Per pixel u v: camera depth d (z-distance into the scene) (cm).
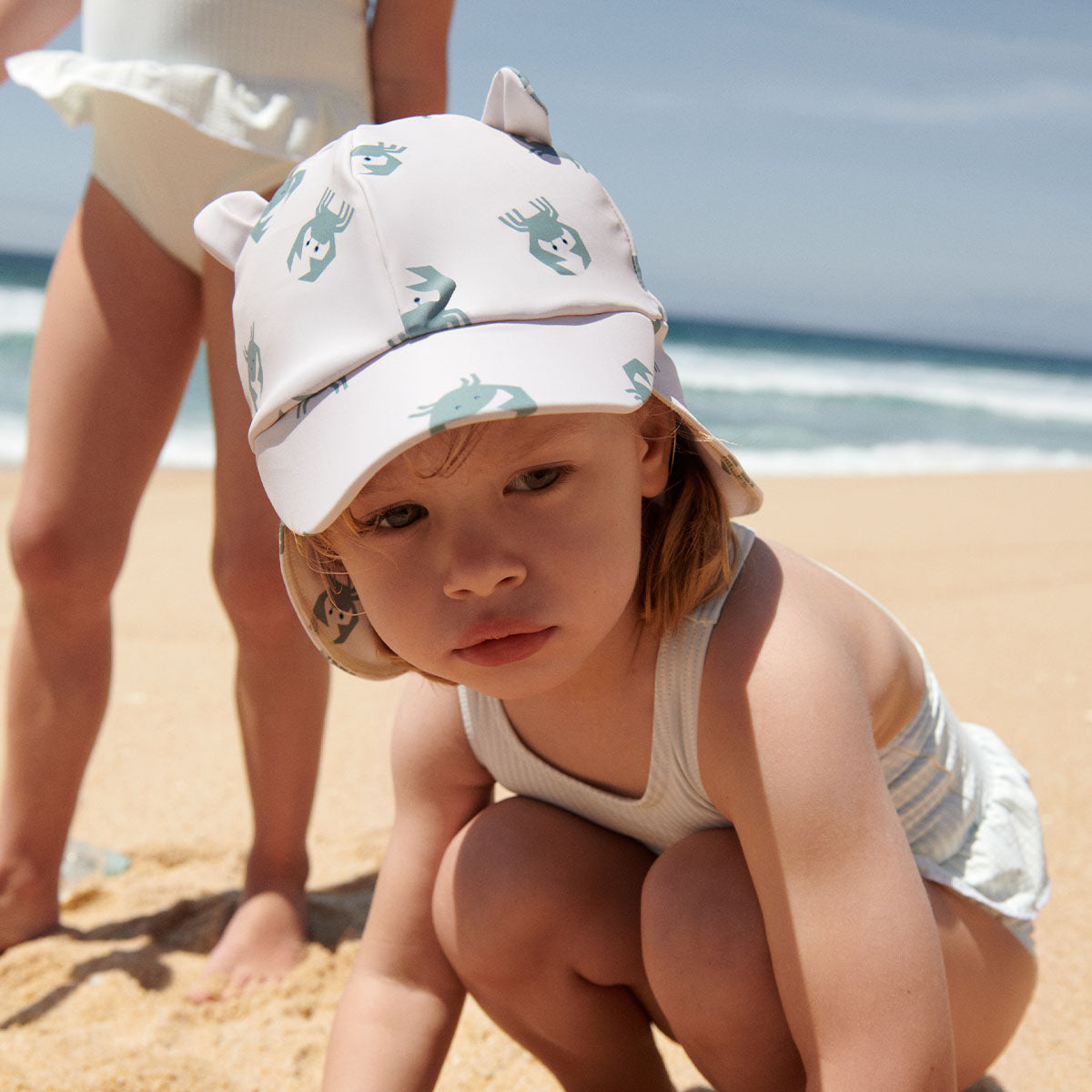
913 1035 114
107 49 198
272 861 201
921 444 1355
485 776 154
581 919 138
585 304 116
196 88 187
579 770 142
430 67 203
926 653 357
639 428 125
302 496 114
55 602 202
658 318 126
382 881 151
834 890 118
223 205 133
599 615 117
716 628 129
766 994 126
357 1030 144
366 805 261
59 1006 184
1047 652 360
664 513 131
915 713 144
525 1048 151
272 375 120
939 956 118
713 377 2045
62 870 227
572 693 136
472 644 115
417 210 116
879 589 443
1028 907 148
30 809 206
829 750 120
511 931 138
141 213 199
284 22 191
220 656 363
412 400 108
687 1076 165
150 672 346
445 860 146
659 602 129
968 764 152
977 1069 145
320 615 142
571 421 114
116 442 201
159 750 290
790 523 591
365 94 200
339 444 111
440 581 115
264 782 200
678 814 139
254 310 124
